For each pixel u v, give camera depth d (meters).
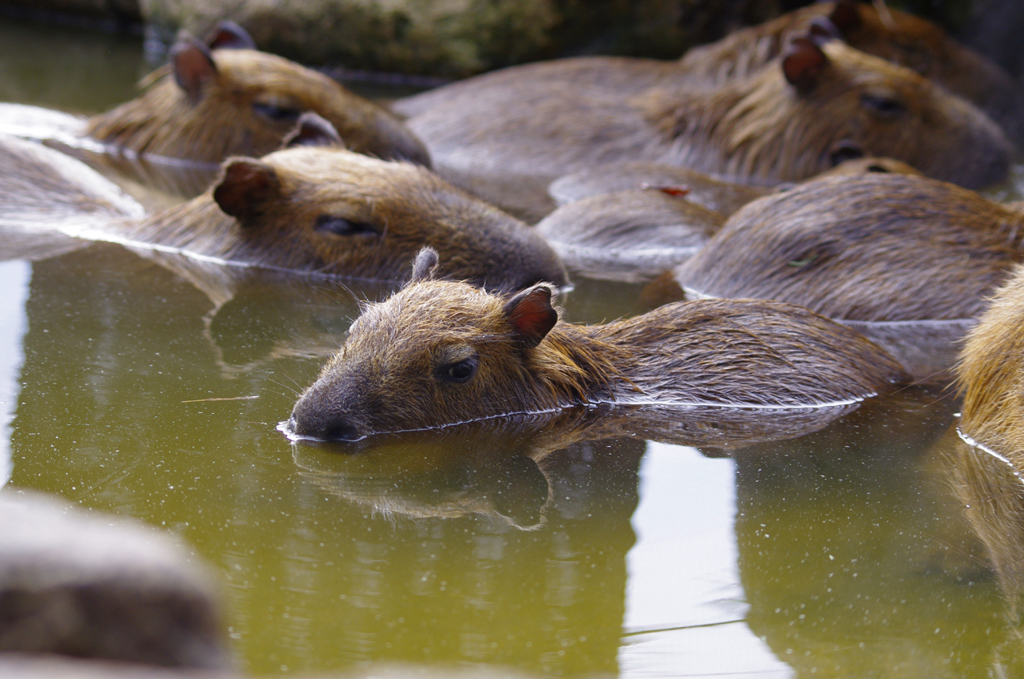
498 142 13.24
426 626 3.24
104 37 19.28
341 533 3.92
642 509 4.38
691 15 18.05
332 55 17.91
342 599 3.38
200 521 3.90
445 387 5.40
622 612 3.43
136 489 4.14
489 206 8.32
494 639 3.19
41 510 1.71
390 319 5.47
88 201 9.34
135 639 1.64
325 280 7.90
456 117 13.82
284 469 4.55
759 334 6.38
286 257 8.17
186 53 11.23
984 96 15.30
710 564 3.86
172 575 1.68
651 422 5.64
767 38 14.48
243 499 4.16
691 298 7.80
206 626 1.73
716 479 4.79
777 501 4.56
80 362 5.68
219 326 6.55
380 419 5.18
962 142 12.44
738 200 10.70
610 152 12.98
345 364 5.28
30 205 9.06
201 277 7.71
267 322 6.71
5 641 1.55
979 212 7.93
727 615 3.46
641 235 9.38
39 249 8.05
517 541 3.96
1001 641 3.41
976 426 5.53
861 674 3.15
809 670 3.14
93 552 1.63
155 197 9.84
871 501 4.61
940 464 5.14
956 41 17.23
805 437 5.47
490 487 4.55
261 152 11.27
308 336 6.48
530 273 7.77
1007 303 5.60
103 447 4.56
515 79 14.59
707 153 12.85
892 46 14.74
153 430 4.82
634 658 3.13
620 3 17.83
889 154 12.19
